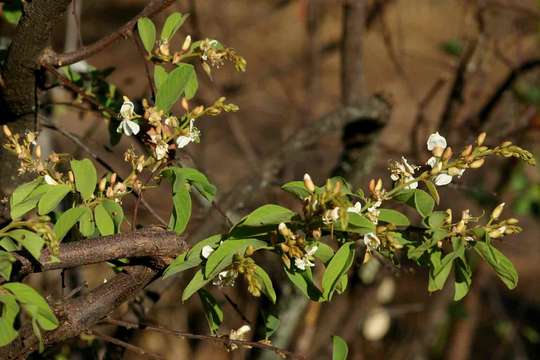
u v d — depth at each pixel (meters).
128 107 2.86
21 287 2.38
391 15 12.89
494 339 11.55
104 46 3.39
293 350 7.05
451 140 6.86
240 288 7.70
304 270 2.61
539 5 7.34
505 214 8.05
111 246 2.61
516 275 2.51
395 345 9.86
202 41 3.17
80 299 2.73
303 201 2.56
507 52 8.06
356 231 2.49
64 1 3.25
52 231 2.41
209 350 9.23
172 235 2.67
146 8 3.29
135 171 2.82
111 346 4.28
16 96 3.57
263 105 9.65
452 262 2.65
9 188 3.68
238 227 2.54
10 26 6.03
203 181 2.74
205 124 10.49
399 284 11.46
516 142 7.40
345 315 7.02
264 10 12.41
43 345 2.57
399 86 13.36
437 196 2.66
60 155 2.89
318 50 8.70
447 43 7.90
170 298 8.55
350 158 6.37
